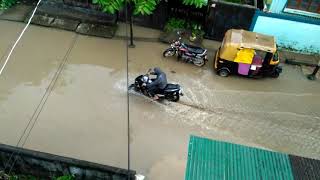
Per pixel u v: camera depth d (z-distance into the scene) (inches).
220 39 553.0
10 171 330.0
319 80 504.7
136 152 380.2
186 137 401.7
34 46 504.4
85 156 370.9
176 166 370.9
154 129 406.6
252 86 481.1
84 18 549.0
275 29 525.3
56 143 380.5
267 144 404.2
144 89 432.5
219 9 514.0
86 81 458.0
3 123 394.9
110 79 464.8
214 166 240.5
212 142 260.1
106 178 312.8
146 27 560.7
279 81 494.3
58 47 507.5
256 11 505.4
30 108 415.2
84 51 504.7
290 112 447.5
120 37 535.5
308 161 247.9
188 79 479.8
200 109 437.1
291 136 416.5
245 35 468.8
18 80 450.0
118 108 426.6
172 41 535.2
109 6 469.4
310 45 537.3
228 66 474.3
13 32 524.4
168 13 553.0
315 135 421.4
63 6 558.3
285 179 233.0
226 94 462.9
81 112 416.5
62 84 450.9
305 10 518.9
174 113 428.5
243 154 251.3
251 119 431.8
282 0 510.0
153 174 361.7
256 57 458.9
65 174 321.1
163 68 492.4
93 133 394.9
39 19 542.3
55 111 414.6
